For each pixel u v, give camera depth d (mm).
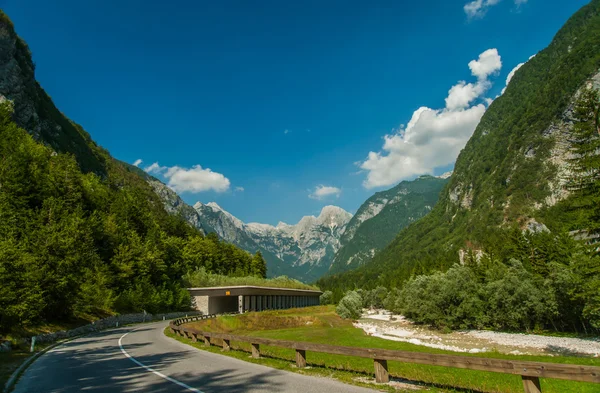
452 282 64312
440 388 9906
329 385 10312
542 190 192750
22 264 27172
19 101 109375
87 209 72375
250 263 146875
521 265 68625
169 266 81750
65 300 32812
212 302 82375
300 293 118688
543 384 16391
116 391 10148
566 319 52938
